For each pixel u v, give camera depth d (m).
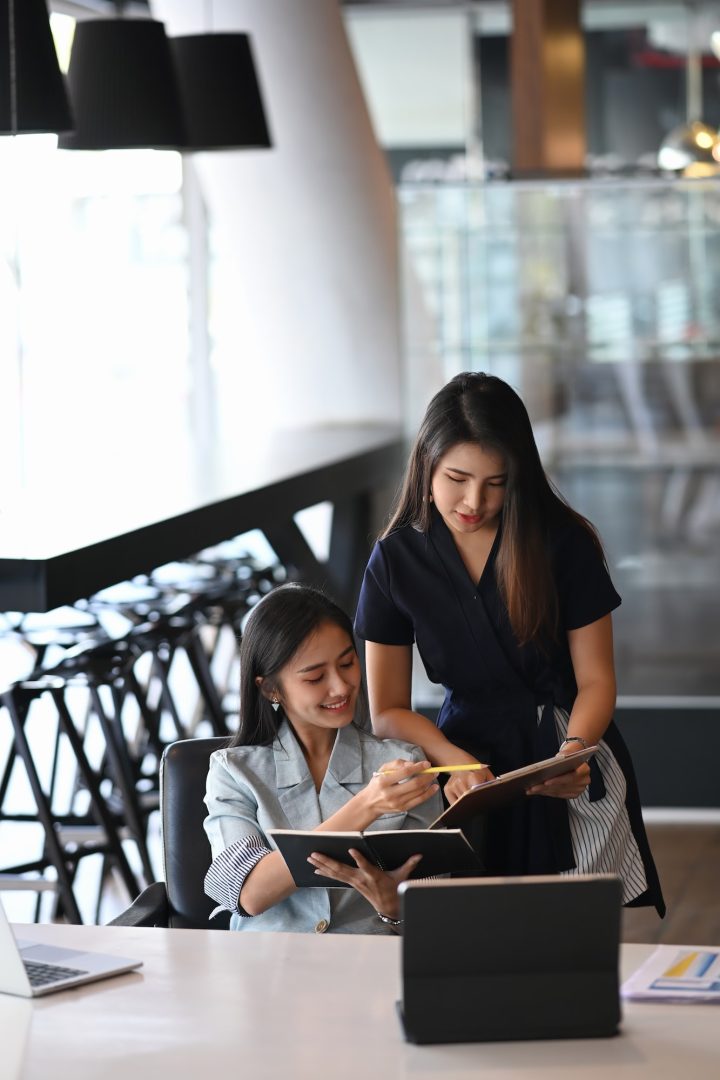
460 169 12.27
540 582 3.02
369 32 12.21
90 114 5.25
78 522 4.36
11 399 8.83
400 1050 2.00
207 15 7.13
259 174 7.47
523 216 6.41
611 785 3.16
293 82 7.28
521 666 3.12
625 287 6.36
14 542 3.95
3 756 6.96
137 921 2.88
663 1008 2.14
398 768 2.67
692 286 6.30
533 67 8.51
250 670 2.85
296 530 6.70
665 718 6.35
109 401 10.71
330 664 2.80
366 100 7.52
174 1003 2.18
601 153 12.00
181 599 6.01
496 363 6.53
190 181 11.13
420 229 6.52
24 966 2.22
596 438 6.47
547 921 2.01
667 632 6.44
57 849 4.24
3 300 8.78
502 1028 2.02
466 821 3.04
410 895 2.00
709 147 10.27
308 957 2.37
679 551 6.42
